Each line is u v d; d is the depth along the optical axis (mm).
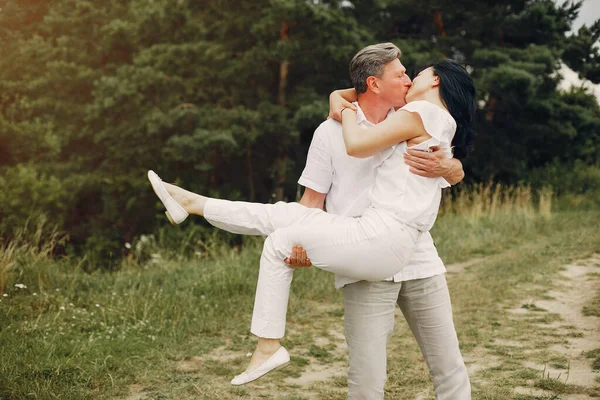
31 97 20594
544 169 20359
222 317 5727
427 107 2734
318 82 17016
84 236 18297
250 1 16172
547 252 8742
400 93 2908
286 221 2928
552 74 18469
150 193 17531
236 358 4688
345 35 14945
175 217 3021
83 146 20547
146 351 4703
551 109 18125
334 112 2945
